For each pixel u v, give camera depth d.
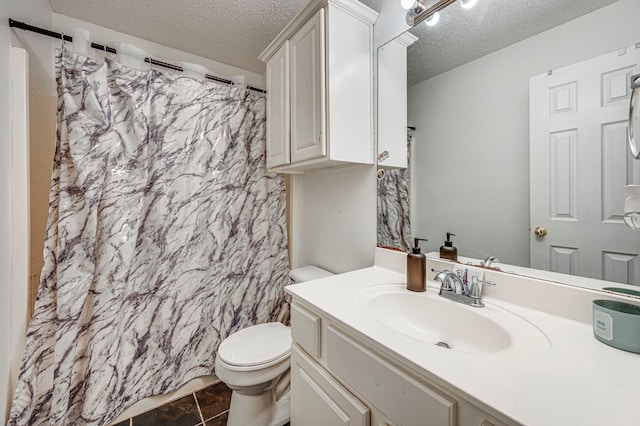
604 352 0.59
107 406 1.32
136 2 1.34
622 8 0.66
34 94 1.24
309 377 0.89
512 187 0.87
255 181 1.84
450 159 1.03
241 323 1.77
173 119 1.52
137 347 1.44
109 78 1.36
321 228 1.72
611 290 0.69
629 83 0.65
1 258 1.01
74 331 1.23
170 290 1.52
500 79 0.89
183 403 1.52
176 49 1.76
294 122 1.35
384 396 0.63
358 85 1.24
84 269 1.25
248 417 1.23
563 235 0.77
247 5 1.37
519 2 0.84
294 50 1.35
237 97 1.75
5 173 1.03
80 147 1.24
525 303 0.81
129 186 1.39
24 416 1.11
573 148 0.75
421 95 1.11
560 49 0.76
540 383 0.49
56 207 1.25
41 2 1.27
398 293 0.98
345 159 1.20
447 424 0.50
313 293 0.95
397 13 1.18
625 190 0.67
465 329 0.82
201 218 1.62
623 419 0.41
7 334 1.06
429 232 1.11
